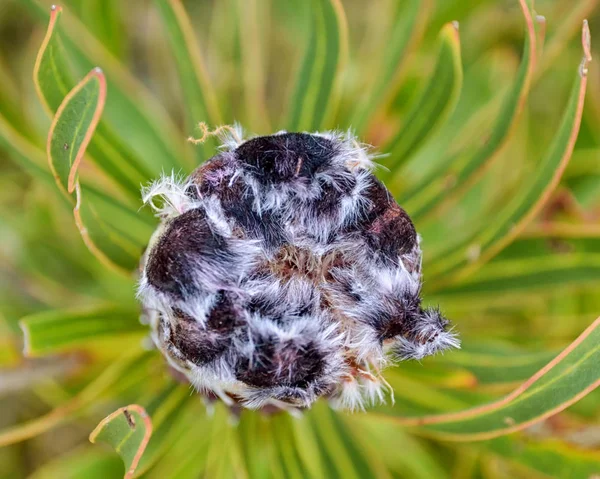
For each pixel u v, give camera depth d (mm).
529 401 276
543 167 295
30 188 426
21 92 445
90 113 256
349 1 477
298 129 322
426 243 365
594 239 324
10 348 331
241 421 313
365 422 353
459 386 309
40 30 406
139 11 458
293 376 259
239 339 257
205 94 324
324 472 322
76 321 309
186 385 304
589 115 385
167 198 267
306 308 261
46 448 411
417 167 389
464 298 333
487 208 365
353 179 263
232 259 257
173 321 260
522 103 294
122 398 359
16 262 384
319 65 318
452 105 311
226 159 263
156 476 329
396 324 263
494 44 420
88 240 282
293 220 260
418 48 378
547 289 331
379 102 333
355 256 263
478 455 357
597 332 267
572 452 310
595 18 457
